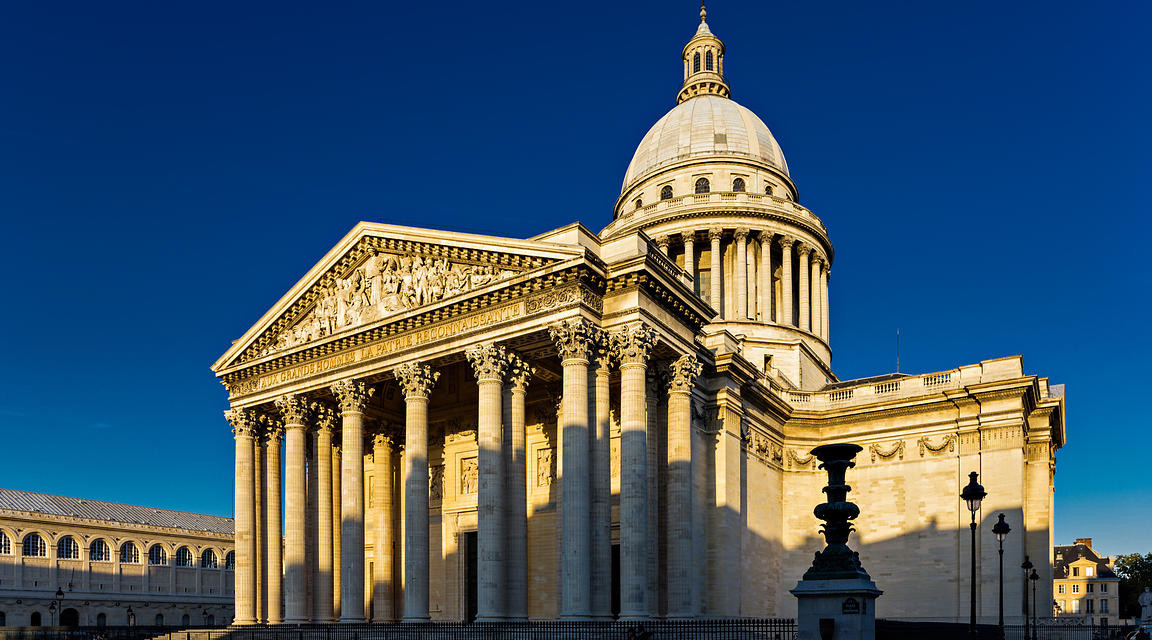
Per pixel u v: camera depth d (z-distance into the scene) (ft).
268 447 262.26
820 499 296.71
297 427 247.29
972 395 274.77
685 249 385.50
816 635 112.37
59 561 467.93
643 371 197.06
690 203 391.04
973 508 146.61
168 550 522.88
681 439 215.72
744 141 424.46
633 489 190.80
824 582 113.91
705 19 490.49
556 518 241.96
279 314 252.62
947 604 268.41
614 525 231.30
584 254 191.83
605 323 201.36
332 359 239.09
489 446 200.85
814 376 378.94
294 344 249.55
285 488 244.83
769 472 286.66
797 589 114.83
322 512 249.96
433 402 275.39
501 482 201.87
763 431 284.41
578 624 177.37
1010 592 256.52
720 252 384.68
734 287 380.58
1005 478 265.13
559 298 197.98
